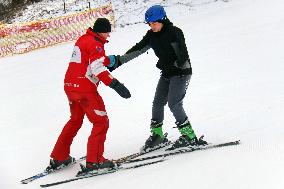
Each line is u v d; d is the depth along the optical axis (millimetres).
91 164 4188
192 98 6605
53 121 6672
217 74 7816
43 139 5809
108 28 4160
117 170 4191
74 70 4203
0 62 13688
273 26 11156
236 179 3336
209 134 4988
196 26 13258
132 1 18781
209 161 3865
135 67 9297
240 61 8508
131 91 7566
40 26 15164
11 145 5688
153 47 4434
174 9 17281
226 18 13820
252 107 5805
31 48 15102
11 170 4723
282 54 8500
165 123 5699
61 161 4492
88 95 4188
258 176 3314
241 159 3756
